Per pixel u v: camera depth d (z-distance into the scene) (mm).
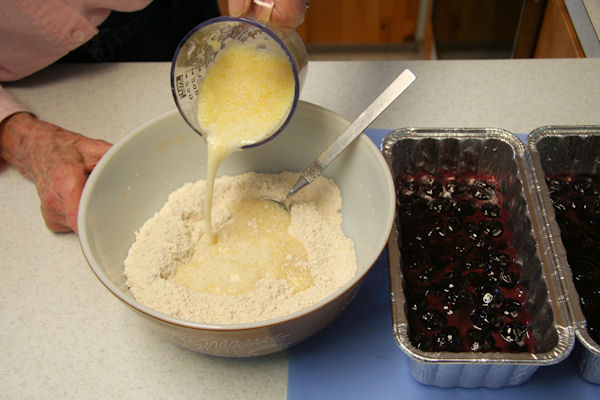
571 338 671
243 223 915
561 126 899
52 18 1059
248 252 865
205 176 980
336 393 749
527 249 798
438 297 794
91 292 862
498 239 861
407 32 2549
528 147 880
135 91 1184
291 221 911
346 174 899
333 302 631
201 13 1445
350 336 804
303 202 931
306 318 625
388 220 720
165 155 910
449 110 1094
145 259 824
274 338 647
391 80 1171
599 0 1255
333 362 778
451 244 848
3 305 850
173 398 748
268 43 757
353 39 2592
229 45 788
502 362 655
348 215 908
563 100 1102
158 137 878
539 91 1123
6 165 1068
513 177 877
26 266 900
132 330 815
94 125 1111
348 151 871
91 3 1097
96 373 772
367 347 792
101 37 1237
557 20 1419
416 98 1124
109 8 1142
